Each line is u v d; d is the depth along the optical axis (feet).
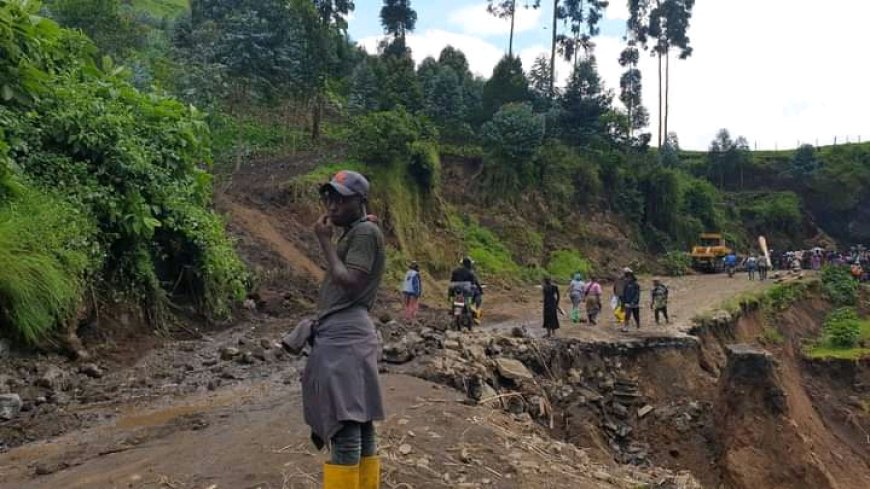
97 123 36.40
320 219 12.36
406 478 17.15
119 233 36.24
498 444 21.25
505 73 152.25
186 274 42.16
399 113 106.42
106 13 81.10
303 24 113.19
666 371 59.41
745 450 50.60
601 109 165.68
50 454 19.54
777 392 51.85
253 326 44.83
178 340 37.91
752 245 201.67
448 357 35.78
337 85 147.33
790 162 236.63
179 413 24.06
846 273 134.10
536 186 136.36
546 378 49.24
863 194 229.66
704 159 239.09
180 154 42.45
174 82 87.76
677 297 95.86
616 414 53.26
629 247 144.56
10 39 32.68
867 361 94.17
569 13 183.11
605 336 61.21
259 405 24.94
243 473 16.72
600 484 19.72
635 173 162.09
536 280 114.01
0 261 26.81
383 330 45.01
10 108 33.83
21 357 27.53
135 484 16.25
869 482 69.77
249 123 109.91
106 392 26.81
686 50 219.82
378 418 12.09
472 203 125.39
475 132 144.15
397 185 101.19
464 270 52.01
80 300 31.35
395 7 174.81
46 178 33.76
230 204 74.23
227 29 105.29
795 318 107.65
